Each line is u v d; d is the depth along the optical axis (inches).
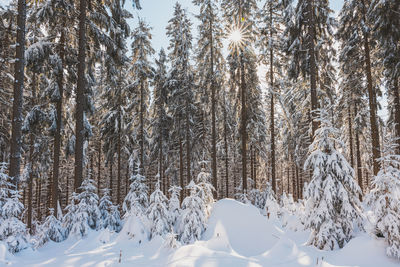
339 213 295.1
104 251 301.3
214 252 258.1
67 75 534.9
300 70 566.3
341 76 948.6
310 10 504.7
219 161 1455.5
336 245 277.9
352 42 657.0
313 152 309.7
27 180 698.2
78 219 382.3
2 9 536.4
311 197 309.7
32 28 608.4
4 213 293.0
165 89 911.7
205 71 823.1
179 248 269.9
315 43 566.6
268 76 798.5
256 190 846.5
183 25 880.9
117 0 518.3
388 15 496.1
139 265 245.3
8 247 272.2
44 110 567.2
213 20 799.1
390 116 757.3
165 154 1127.6
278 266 233.6
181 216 385.4
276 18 737.0
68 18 496.4
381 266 227.3
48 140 684.7
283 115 799.1
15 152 346.6
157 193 386.3
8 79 587.5
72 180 1264.8
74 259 268.1
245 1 700.7
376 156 576.7
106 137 914.7
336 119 1004.6
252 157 1145.4
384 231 247.3
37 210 1019.3
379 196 259.1
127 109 911.0
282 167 1560.0
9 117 636.1
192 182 394.0
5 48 536.7
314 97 494.9
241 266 225.8
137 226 358.0
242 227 351.6
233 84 802.2
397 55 531.8
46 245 343.0
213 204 416.8
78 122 449.7
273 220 514.3
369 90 617.0
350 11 644.7
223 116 1099.3
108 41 498.3
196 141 1048.8
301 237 364.8
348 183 288.0
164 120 1007.0
